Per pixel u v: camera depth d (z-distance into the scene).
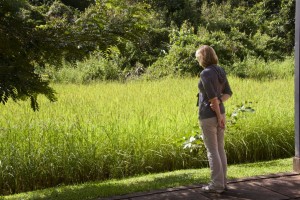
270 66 18.48
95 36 4.53
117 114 7.83
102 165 6.24
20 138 6.41
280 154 7.39
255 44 21.62
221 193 4.62
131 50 18.89
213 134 4.53
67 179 6.10
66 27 4.53
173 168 6.64
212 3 25.89
